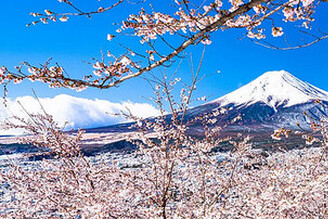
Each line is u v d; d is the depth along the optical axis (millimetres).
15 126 5363
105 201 4203
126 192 4438
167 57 3061
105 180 4957
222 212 4156
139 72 3199
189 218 4895
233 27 3602
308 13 3842
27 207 4898
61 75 3033
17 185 4773
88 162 5355
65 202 4773
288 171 4379
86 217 4105
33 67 3041
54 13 3191
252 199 4297
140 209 4496
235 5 3598
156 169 5219
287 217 4988
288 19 3732
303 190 3916
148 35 3773
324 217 5129
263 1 2607
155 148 5113
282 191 4168
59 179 5098
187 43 2949
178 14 3588
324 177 3969
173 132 5102
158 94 5340
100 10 3025
